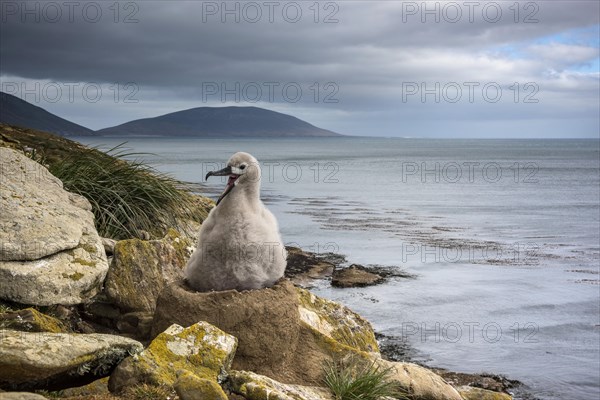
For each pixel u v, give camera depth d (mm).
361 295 17812
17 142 13234
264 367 7090
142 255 8344
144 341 7664
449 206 44844
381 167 109875
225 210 7070
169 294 7004
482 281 20594
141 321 7816
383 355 13359
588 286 20484
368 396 7234
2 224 7703
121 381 6047
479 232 31906
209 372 6328
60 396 5887
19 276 7293
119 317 7992
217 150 193750
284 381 7168
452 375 12312
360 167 109312
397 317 16109
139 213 11547
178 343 6465
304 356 7629
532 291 19641
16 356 5512
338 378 7301
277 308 7059
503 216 39281
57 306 7727
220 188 42938
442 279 20500
